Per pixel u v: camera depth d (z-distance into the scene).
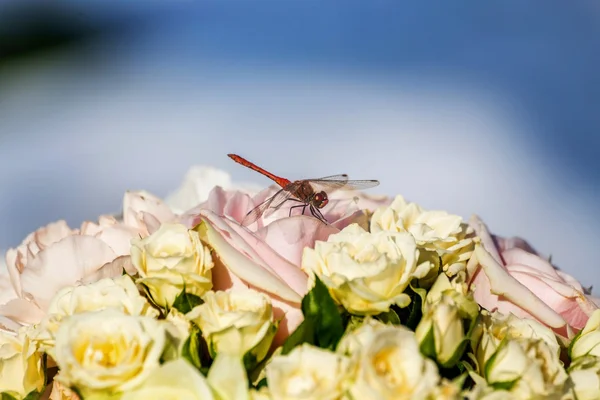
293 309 0.67
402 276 0.65
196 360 0.64
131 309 0.65
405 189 2.74
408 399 0.59
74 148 3.09
